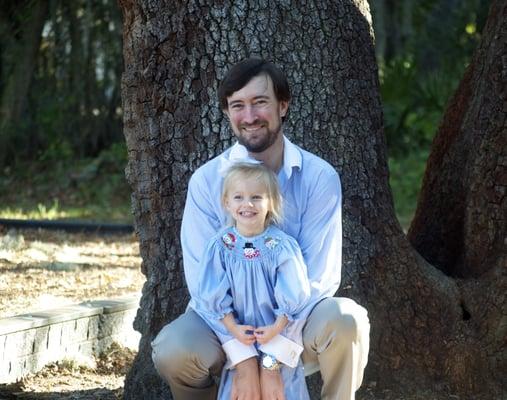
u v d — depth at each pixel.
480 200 4.88
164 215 4.65
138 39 4.63
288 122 4.62
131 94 4.68
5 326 5.05
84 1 15.18
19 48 15.07
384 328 4.70
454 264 5.18
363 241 4.67
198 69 4.59
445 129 5.31
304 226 3.88
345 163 4.66
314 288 3.77
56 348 5.47
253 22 4.59
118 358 5.84
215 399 3.94
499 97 4.82
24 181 15.05
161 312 4.66
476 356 4.76
